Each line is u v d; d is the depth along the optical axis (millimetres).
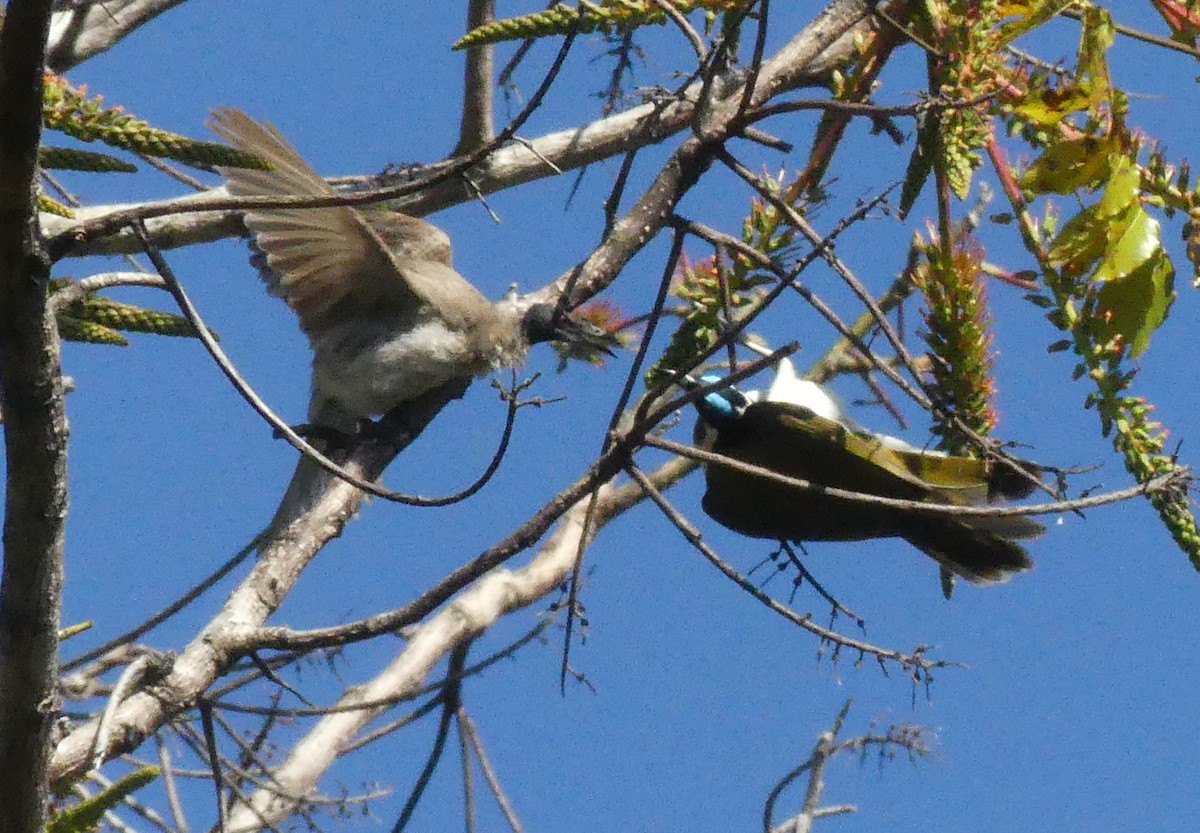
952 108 7195
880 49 8172
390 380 10938
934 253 7926
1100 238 7516
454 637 11852
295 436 6180
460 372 11047
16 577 5910
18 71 4883
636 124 9977
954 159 7457
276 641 7359
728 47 8328
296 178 9078
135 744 7082
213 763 7414
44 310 5457
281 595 8109
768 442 8961
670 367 8453
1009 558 8914
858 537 9227
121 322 7961
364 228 10578
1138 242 7438
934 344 7965
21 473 5719
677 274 8750
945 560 8992
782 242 8234
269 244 10602
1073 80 7598
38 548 5852
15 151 5043
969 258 7883
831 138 8219
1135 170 7520
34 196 5203
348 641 7254
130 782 6562
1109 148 7547
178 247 10383
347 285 10984
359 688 11273
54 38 10711
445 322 10977
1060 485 7492
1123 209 7469
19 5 4758
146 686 7188
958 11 7547
